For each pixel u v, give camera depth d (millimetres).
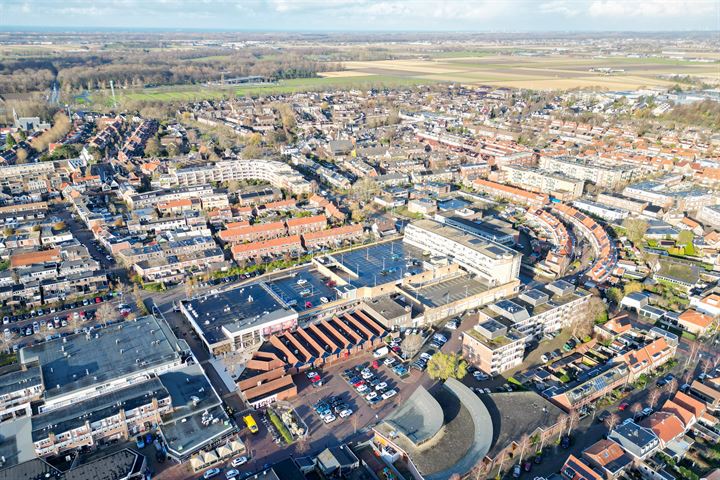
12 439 187375
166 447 188500
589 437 197125
